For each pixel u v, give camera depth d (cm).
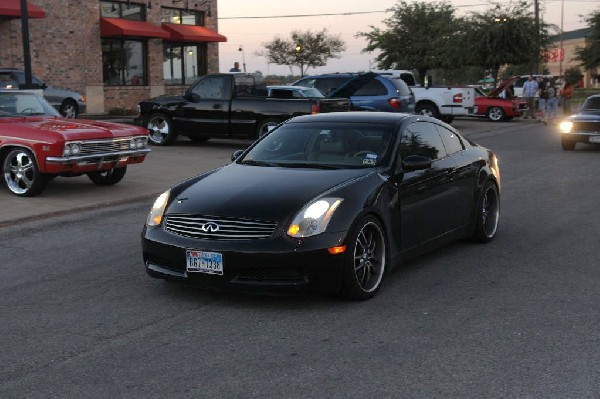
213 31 3403
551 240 753
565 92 3102
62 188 1120
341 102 1717
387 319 495
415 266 648
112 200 1011
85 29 2780
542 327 474
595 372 396
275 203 518
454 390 374
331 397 368
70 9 2716
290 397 368
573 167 1395
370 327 478
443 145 685
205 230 515
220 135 1709
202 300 545
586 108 1795
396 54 4188
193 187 570
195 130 1734
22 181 1021
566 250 705
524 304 527
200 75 3384
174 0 3161
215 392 376
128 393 377
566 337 454
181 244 519
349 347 440
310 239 499
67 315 513
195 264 514
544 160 1525
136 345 450
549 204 977
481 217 725
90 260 682
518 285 580
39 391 381
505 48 3519
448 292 562
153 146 1784
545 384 380
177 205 543
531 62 3572
